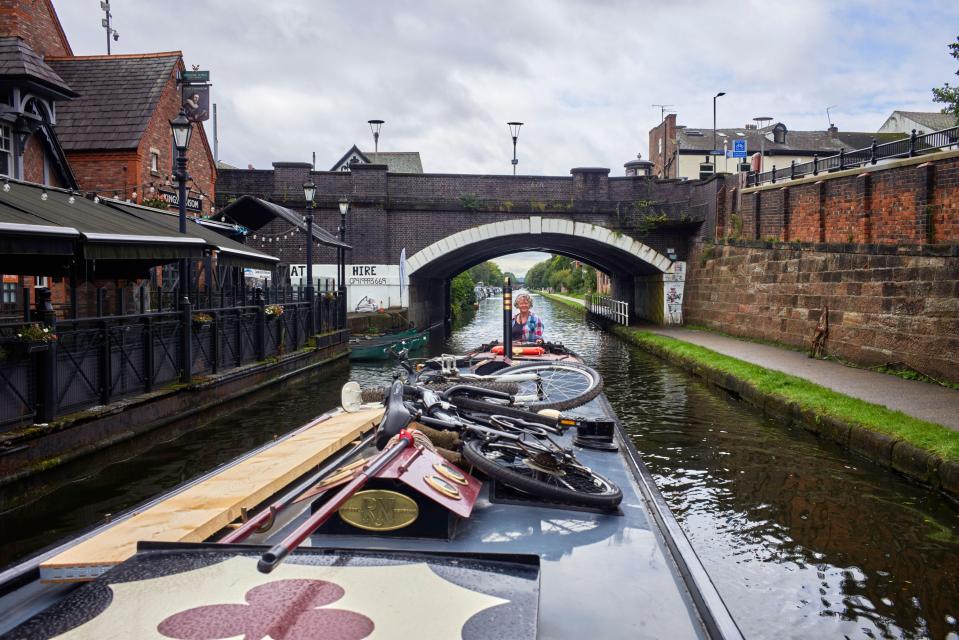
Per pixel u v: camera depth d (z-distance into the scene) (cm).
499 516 322
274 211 1777
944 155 1348
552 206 2688
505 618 173
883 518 655
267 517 261
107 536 287
